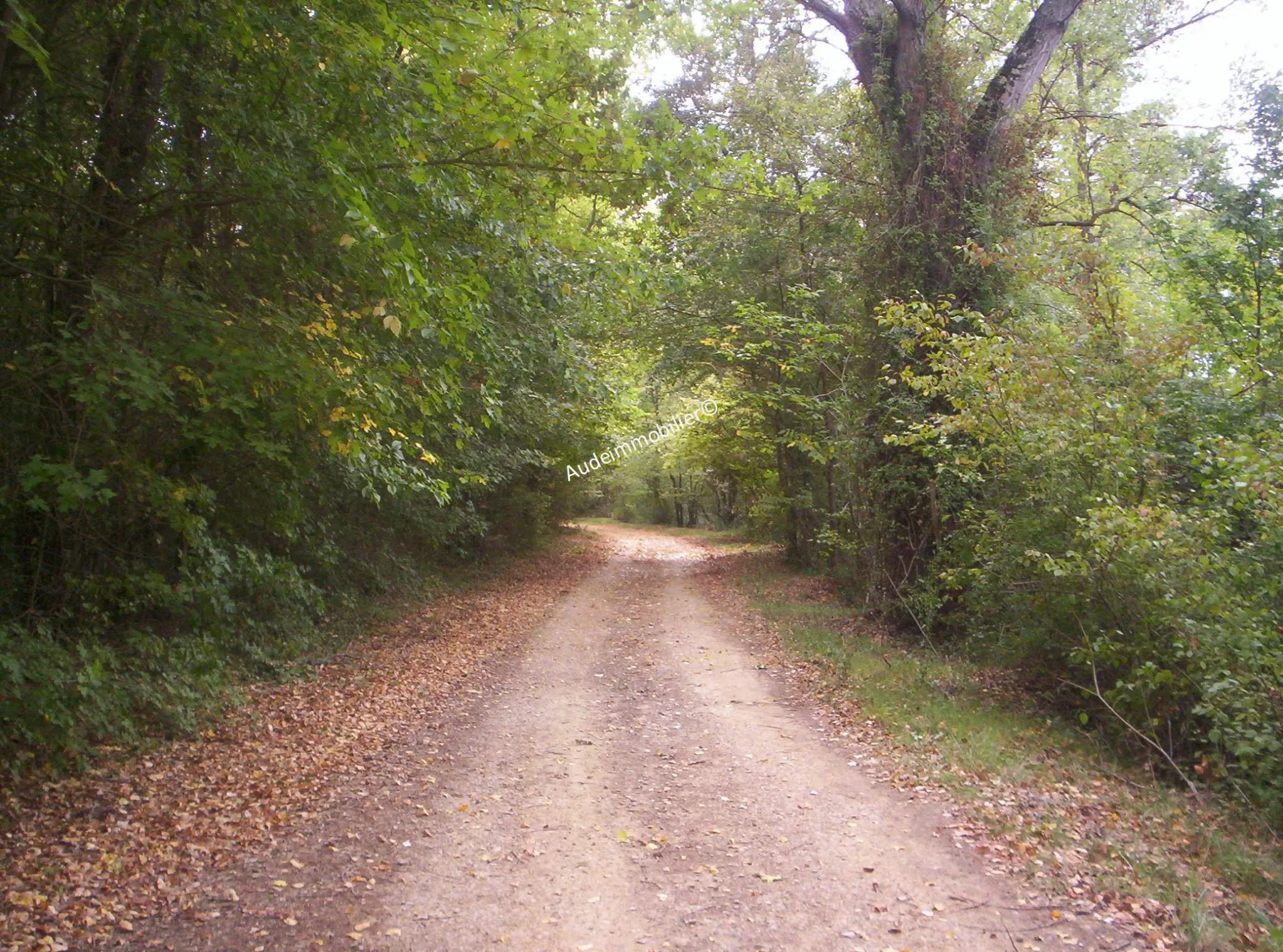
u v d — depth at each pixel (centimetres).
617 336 2042
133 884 479
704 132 774
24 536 741
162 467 782
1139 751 802
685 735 822
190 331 661
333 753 748
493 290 1095
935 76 1400
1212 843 571
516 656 1238
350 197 595
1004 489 996
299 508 916
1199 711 664
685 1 1220
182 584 814
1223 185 1273
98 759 685
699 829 578
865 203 1515
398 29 615
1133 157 1747
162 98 753
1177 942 427
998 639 1007
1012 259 1063
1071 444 856
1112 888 483
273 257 786
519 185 810
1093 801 650
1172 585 734
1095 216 1625
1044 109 1596
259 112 703
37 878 477
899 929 438
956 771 696
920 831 573
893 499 1430
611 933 434
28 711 624
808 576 2278
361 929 435
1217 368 988
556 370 1256
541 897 474
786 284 1947
